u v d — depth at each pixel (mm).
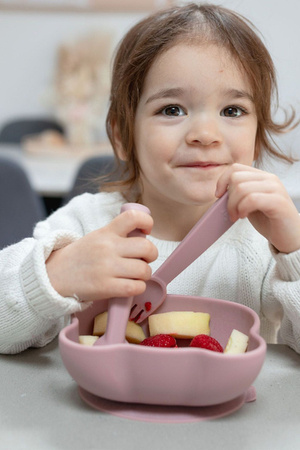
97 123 2908
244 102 807
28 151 2607
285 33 2703
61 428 496
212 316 637
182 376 487
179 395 499
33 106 3250
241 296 924
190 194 790
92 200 1047
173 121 787
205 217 621
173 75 781
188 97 780
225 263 934
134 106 868
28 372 632
